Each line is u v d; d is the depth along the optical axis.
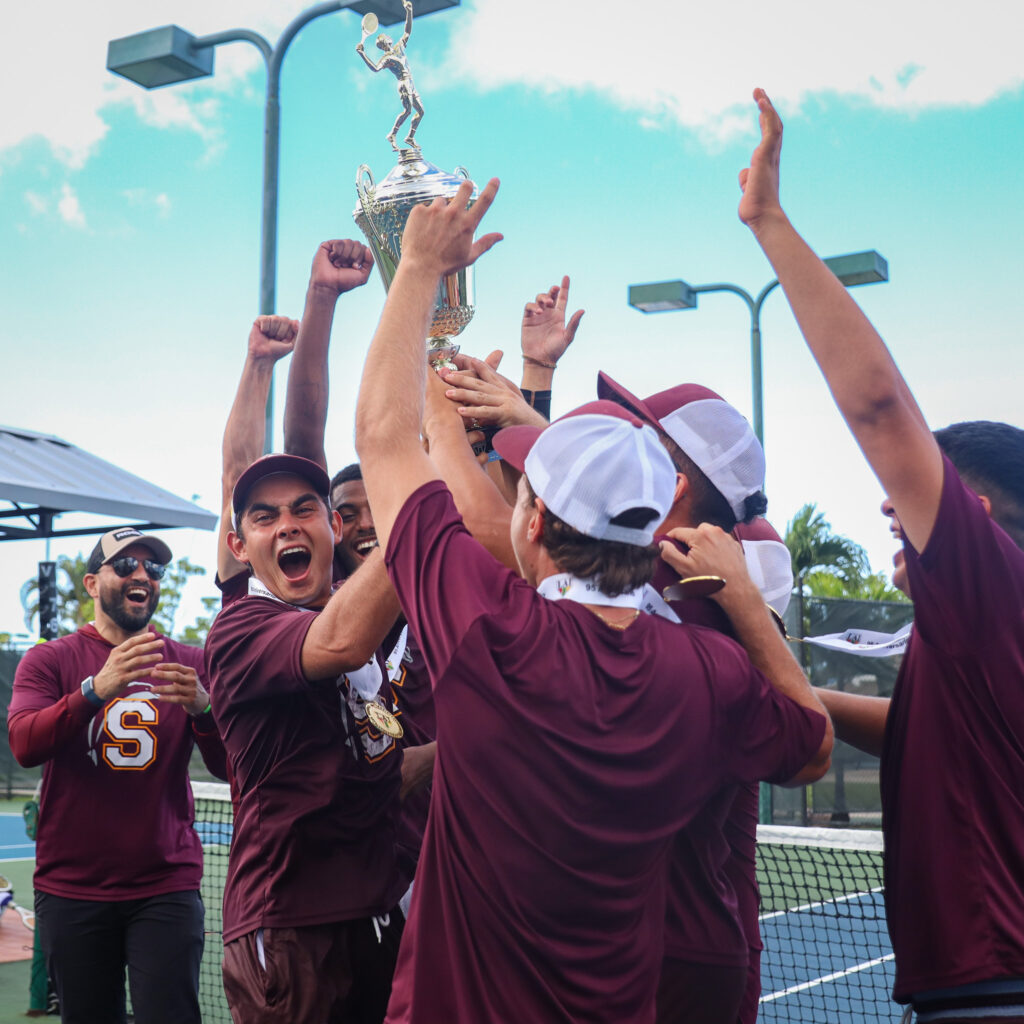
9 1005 5.81
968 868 1.82
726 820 2.09
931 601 1.80
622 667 1.67
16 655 20.06
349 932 2.53
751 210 1.82
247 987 2.50
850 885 8.77
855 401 1.75
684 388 2.10
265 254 7.34
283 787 2.53
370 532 3.45
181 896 3.90
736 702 1.75
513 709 1.60
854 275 11.28
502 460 2.27
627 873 1.65
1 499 10.77
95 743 3.88
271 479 2.80
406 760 2.82
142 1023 3.76
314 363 2.97
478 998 1.60
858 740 2.40
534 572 1.85
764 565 2.34
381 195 2.45
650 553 1.77
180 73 7.75
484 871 1.61
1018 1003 1.77
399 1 6.92
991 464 1.99
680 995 1.83
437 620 1.66
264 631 2.49
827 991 6.38
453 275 2.43
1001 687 1.80
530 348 2.77
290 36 7.38
